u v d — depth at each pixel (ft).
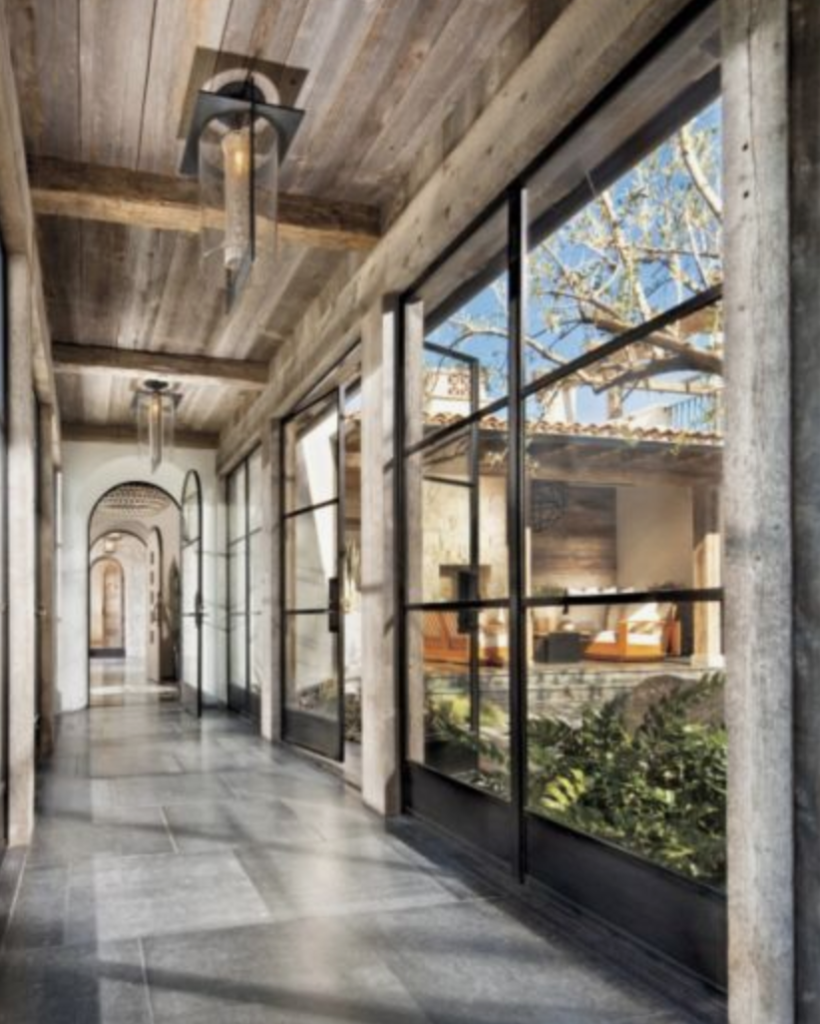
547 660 13.03
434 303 13.76
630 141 9.16
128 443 29.81
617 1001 7.10
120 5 8.89
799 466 5.63
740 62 6.07
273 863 11.08
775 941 5.66
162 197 12.39
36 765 18.28
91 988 7.48
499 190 10.29
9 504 11.85
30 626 11.99
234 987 7.48
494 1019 6.85
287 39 9.52
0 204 10.15
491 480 15.47
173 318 18.90
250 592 26.61
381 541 13.93
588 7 8.16
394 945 8.35
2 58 8.13
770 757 5.74
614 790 10.11
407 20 9.30
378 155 12.32
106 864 11.07
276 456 22.76
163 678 40.68
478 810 11.32
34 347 15.38
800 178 5.66
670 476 16.19
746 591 5.96
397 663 13.83
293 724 21.09
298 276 16.70
